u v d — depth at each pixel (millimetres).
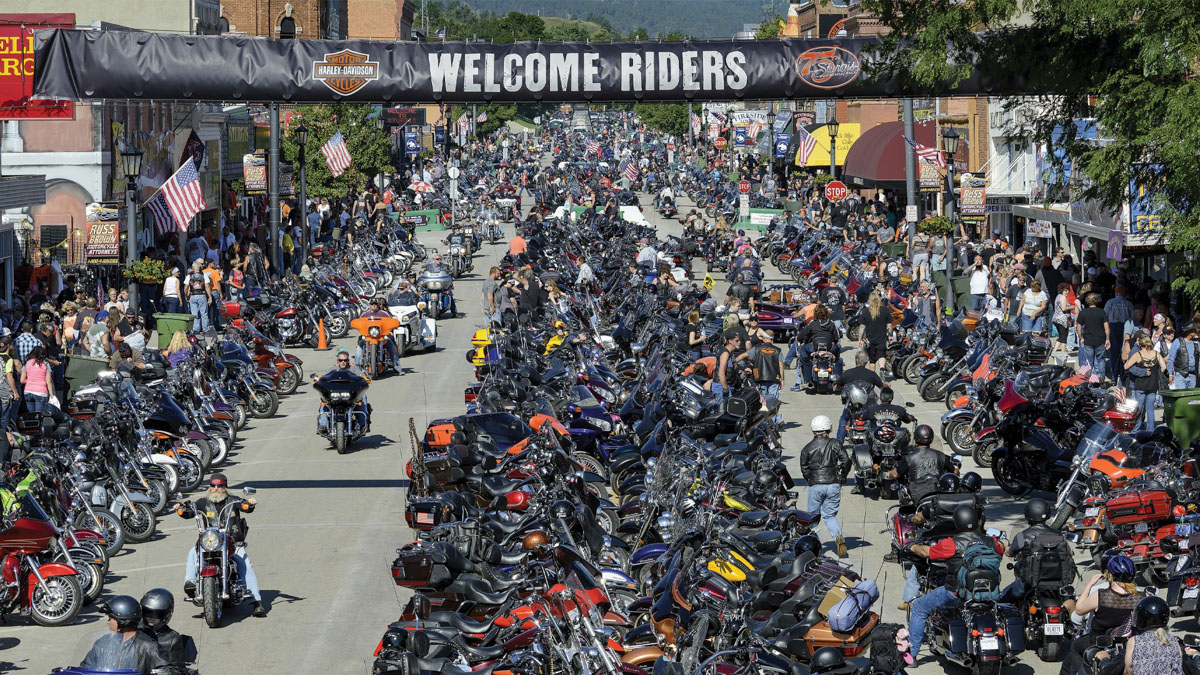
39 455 67812
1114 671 41281
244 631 58719
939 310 131250
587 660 43281
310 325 151625
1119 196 80438
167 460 82562
